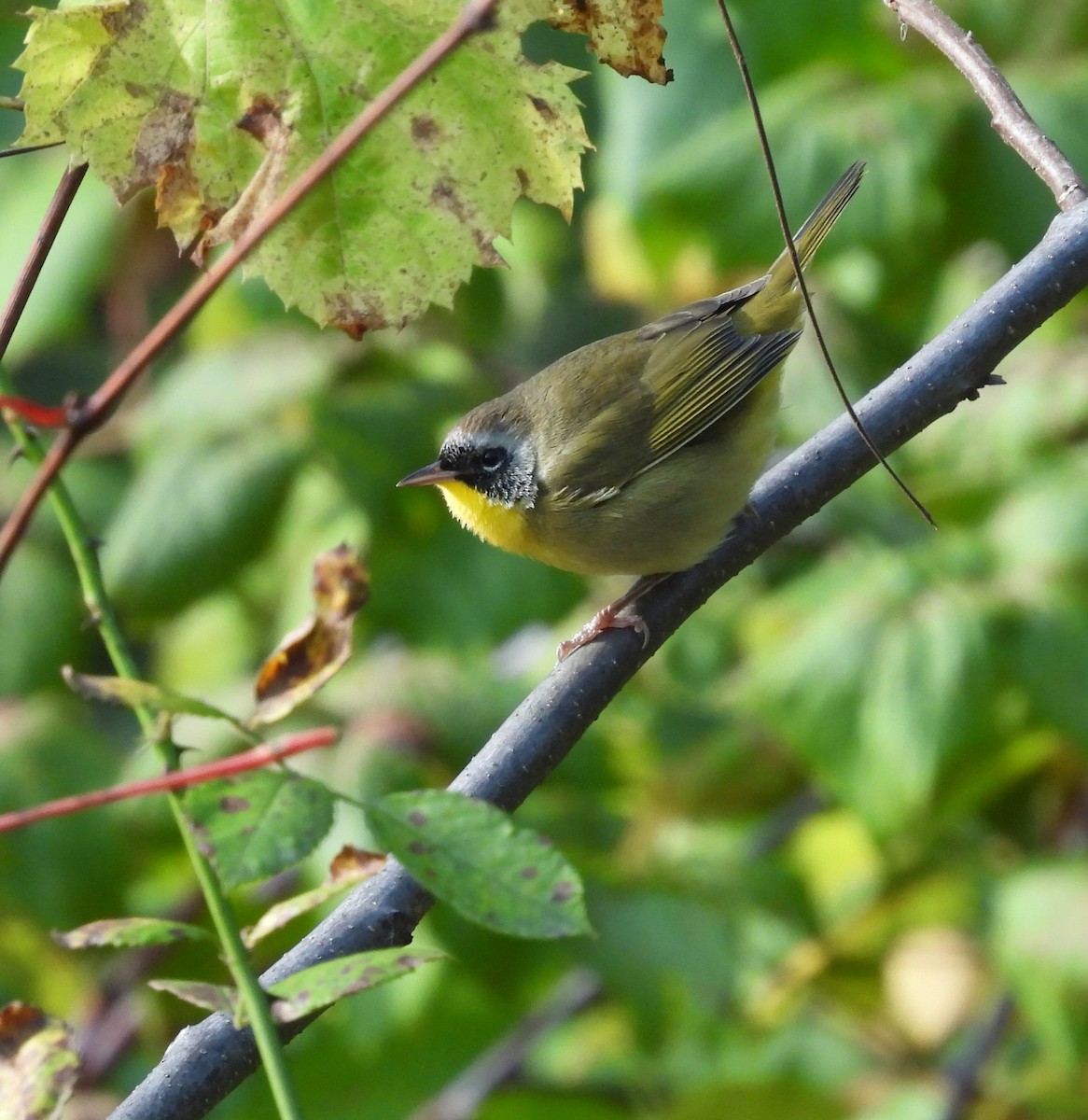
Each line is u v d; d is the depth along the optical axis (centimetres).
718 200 1112
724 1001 1073
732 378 912
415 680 1041
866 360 1198
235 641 1316
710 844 1170
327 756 993
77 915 980
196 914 1031
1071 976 959
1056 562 1031
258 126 545
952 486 1137
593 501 907
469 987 1123
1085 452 1117
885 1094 1087
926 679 991
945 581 1043
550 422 933
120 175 534
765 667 1038
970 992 1099
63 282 1228
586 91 1279
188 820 360
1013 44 1138
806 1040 1156
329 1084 1116
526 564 1204
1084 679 981
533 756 627
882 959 1114
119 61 536
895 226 1076
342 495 1217
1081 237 716
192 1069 507
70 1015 1052
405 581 1194
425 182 552
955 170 1095
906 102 1098
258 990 357
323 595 441
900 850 1103
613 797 1115
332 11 540
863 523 1155
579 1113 1134
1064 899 981
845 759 998
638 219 1135
